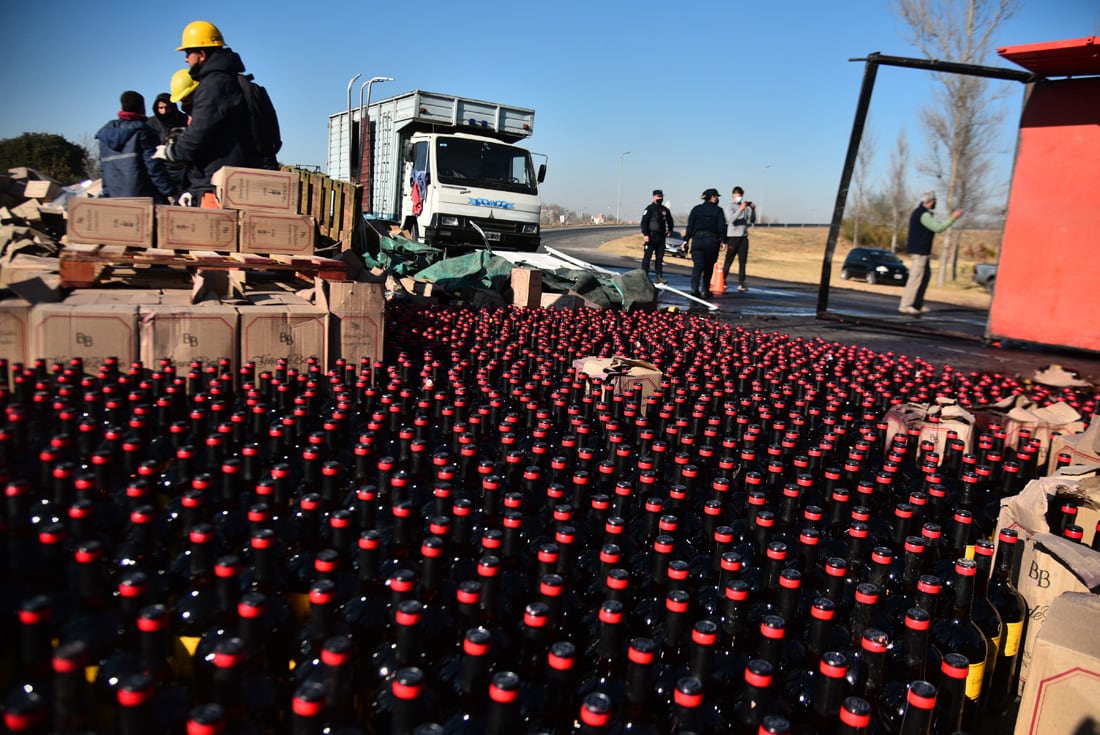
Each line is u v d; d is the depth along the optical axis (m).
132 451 3.16
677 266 30.31
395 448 4.21
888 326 13.28
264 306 5.26
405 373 5.59
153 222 5.66
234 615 2.24
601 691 2.16
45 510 2.80
